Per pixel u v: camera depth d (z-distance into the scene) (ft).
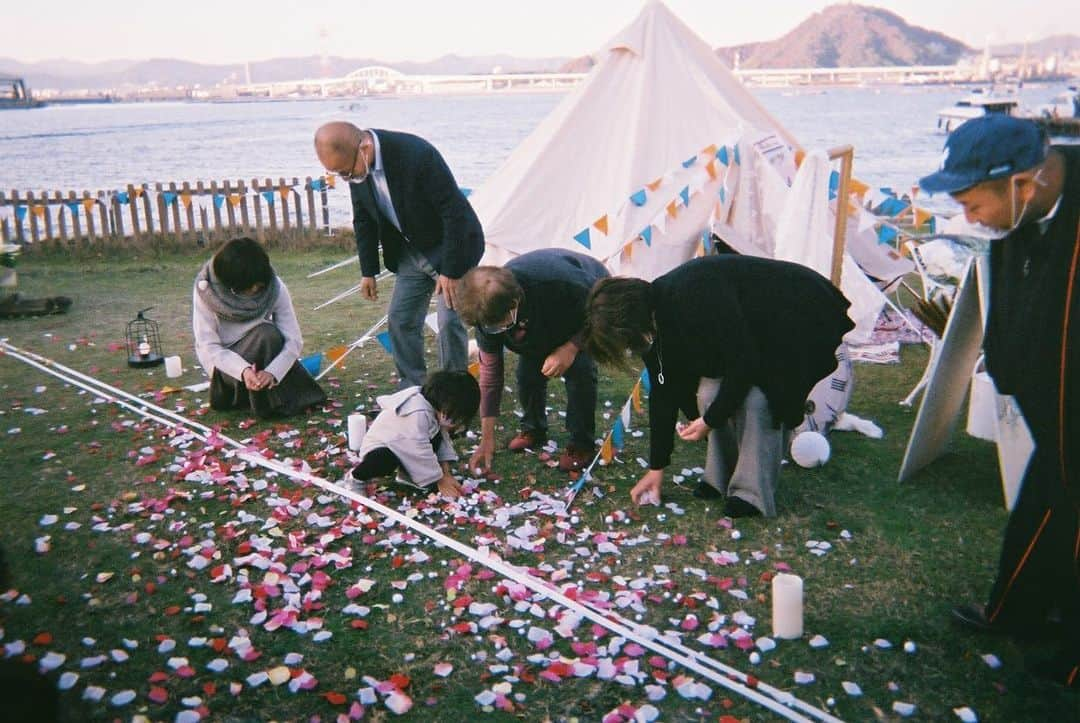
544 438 16.80
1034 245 8.91
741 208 21.24
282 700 9.44
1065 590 9.90
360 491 14.55
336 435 17.49
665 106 24.47
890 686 9.59
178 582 11.91
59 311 29.32
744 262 12.66
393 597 11.43
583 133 24.89
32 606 11.26
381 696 9.46
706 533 13.28
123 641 10.39
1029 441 13.12
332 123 16.84
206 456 16.21
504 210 24.06
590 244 21.59
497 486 15.05
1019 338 9.13
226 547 12.84
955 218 14.24
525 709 9.29
